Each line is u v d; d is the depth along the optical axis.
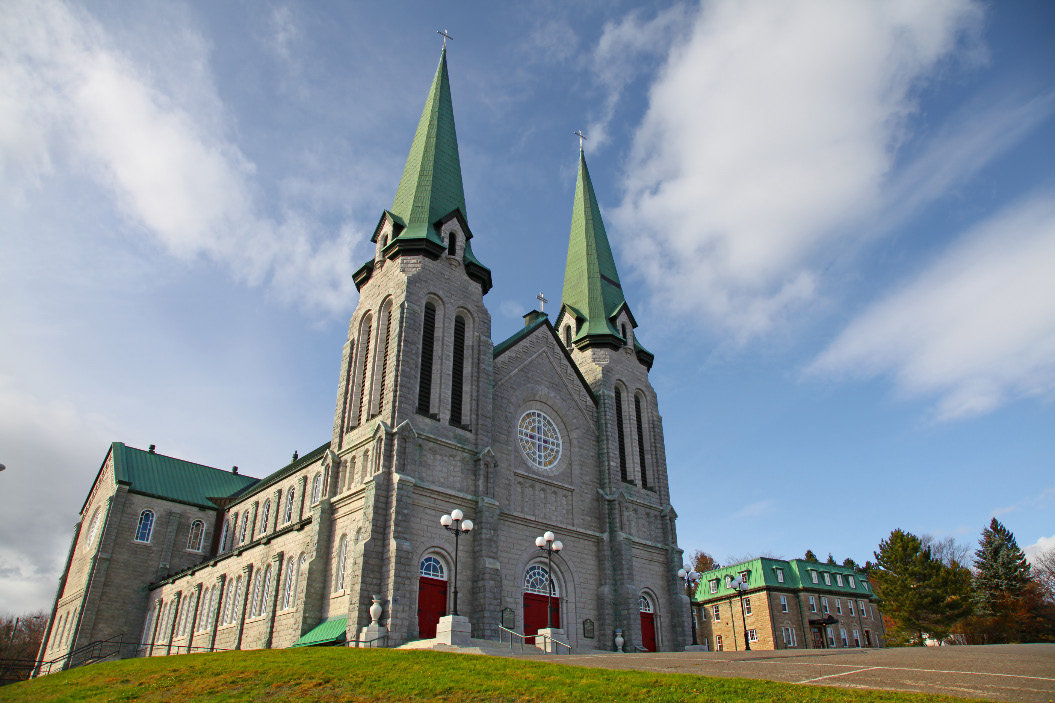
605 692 18.75
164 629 61.19
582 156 70.75
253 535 65.75
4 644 124.56
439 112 55.47
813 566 86.38
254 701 20.94
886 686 18.45
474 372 45.06
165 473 73.94
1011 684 17.91
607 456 51.47
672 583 51.44
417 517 37.88
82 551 72.19
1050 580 99.25
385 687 20.91
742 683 18.84
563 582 44.94
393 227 47.62
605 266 63.31
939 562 79.81
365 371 45.47
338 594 37.75
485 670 22.38
